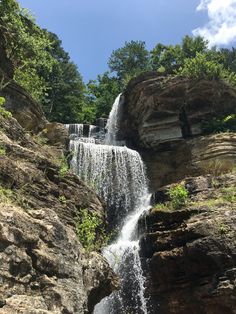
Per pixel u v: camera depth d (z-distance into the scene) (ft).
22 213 25.75
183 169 76.02
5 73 49.80
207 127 81.56
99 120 105.60
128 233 66.59
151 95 83.25
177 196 58.18
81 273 27.96
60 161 41.27
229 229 48.73
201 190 59.06
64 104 124.16
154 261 52.70
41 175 32.73
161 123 83.56
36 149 38.22
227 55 126.62
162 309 51.42
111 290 34.01
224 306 45.11
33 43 64.28
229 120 81.61
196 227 50.21
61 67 132.67
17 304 21.95
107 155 74.95
